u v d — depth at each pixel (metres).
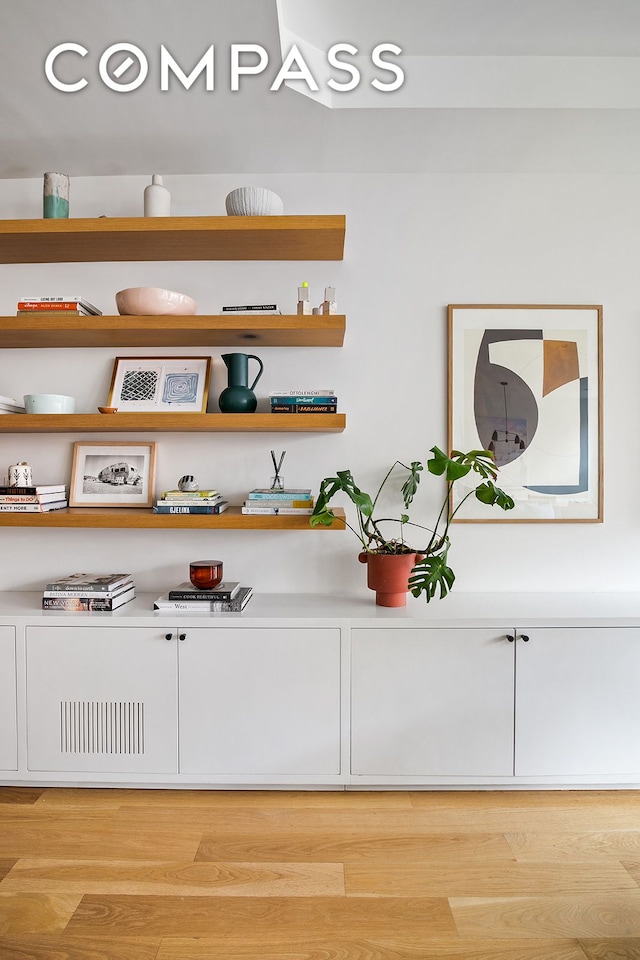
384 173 2.43
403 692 2.05
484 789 2.12
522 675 2.05
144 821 1.92
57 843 1.81
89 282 2.45
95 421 2.14
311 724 2.05
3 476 2.47
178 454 2.45
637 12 1.79
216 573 2.18
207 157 2.30
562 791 2.11
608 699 2.06
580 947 1.44
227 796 2.07
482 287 2.44
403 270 2.43
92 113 2.02
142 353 2.45
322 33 1.89
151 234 2.12
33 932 1.48
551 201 2.43
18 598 2.34
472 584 2.46
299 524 2.13
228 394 2.22
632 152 2.28
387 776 2.06
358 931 1.48
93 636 2.06
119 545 2.47
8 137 2.16
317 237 2.14
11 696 2.08
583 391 2.44
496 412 2.43
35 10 1.60
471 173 2.43
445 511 2.45
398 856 1.75
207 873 1.68
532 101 1.98
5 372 2.47
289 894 1.60
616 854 1.77
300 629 2.04
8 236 2.14
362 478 2.44
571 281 2.44
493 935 1.47
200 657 2.04
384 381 2.44
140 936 1.46
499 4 1.75
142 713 2.06
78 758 2.08
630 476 2.46
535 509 2.44
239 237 2.14
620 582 2.46
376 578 2.19
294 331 2.16
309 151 2.26
